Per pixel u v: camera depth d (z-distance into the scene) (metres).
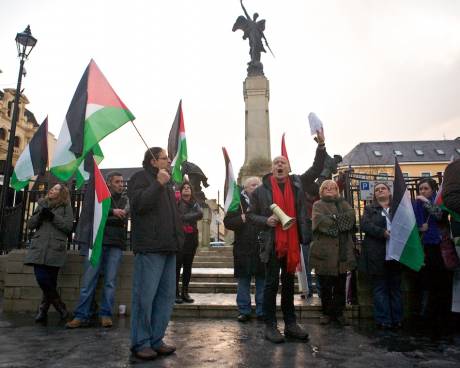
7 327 4.63
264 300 4.07
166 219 3.46
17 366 2.99
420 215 5.04
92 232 4.34
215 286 7.22
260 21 17.45
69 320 5.09
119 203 5.18
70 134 4.19
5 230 7.80
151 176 3.61
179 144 6.39
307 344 3.78
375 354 3.40
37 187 6.71
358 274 5.56
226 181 5.49
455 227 4.45
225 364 3.08
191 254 5.98
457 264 4.64
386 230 4.74
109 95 4.20
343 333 4.33
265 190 4.20
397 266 4.76
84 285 4.77
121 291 5.75
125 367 2.99
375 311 4.77
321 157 4.98
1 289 7.64
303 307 5.42
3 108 37.72
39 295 5.88
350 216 4.97
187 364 3.08
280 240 3.94
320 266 4.90
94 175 4.65
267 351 3.50
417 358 3.27
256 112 15.77
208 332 4.39
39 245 4.90
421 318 5.31
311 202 6.48
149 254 3.38
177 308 5.55
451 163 3.81
